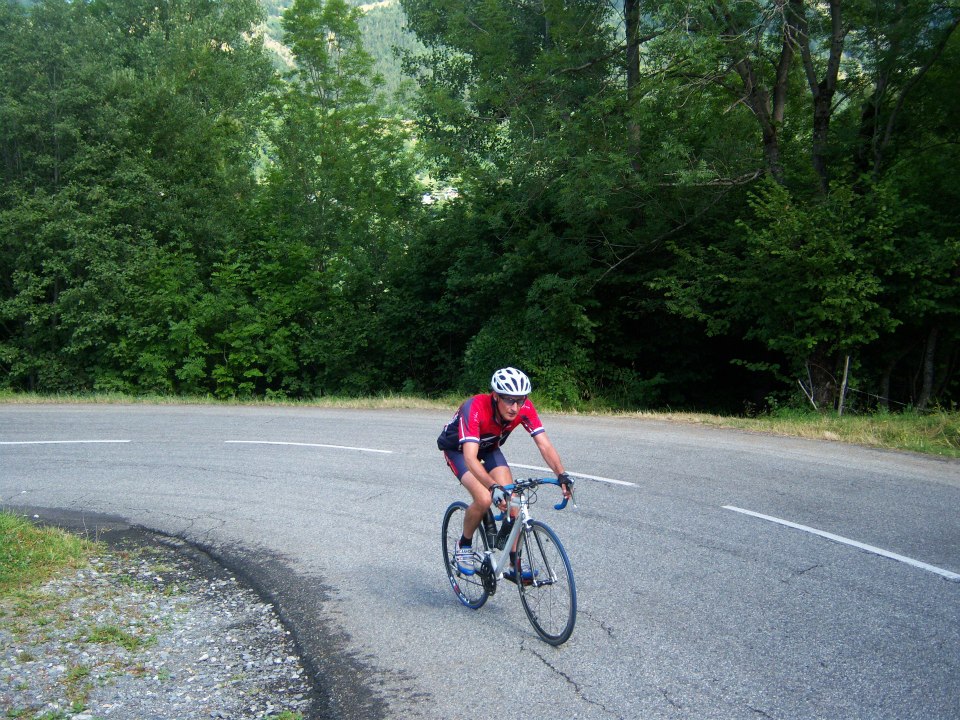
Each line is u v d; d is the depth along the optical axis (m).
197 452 12.11
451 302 25.23
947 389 20.27
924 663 4.55
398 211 30.78
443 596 6.04
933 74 18.00
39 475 10.83
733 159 18.86
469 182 22.48
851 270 15.92
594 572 6.29
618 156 17.36
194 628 5.65
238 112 33.69
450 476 9.97
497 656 4.89
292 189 30.48
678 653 4.79
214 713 4.40
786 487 8.91
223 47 37.09
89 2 34.88
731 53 16.22
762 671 4.51
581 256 20.19
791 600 5.56
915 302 15.86
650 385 21.11
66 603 6.14
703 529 7.32
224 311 26.36
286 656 5.10
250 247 28.70
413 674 4.70
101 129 26.12
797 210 15.94
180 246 27.11
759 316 18.02
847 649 4.75
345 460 11.14
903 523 7.38
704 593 5.75
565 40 20.25
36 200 25.14
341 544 7.39
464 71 25.91
